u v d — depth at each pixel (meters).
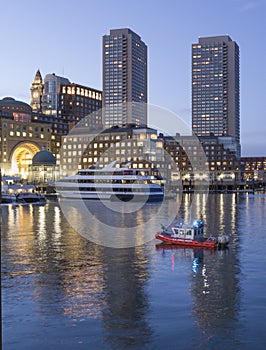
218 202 156.38
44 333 25.84
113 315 28.67
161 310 29.61
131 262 44.81
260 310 29.44
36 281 37.00
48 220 90.69
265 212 109.12
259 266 42.84
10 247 54.00
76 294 33.25
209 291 34.00
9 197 153.00
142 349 23.78
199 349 23.70
